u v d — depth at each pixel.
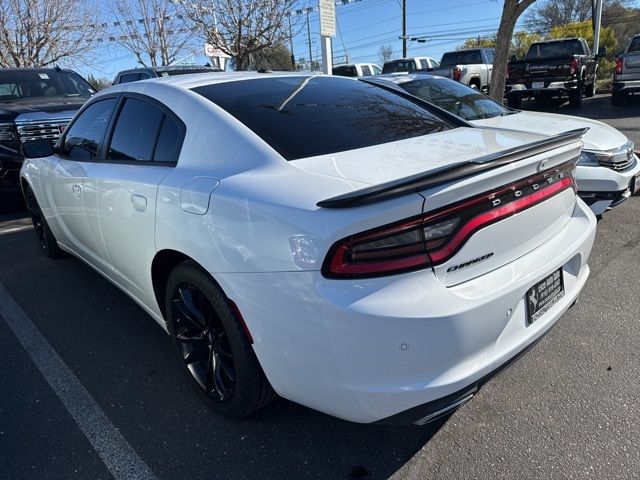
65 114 7.06
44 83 8.41
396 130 2.49
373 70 19.31
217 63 14.44
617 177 4.44
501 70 8.92
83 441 2.33
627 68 12.39
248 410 2.23
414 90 6.30
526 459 2.09
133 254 2.73
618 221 5.04
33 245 5.35
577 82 12.54
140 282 2.81
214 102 2.47
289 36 15.21
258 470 2.12
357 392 1.73
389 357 1.68
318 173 1.94
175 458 2.20
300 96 2.69
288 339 1.82
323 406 1.87
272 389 2.17
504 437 2.22
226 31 14.45
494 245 1.90
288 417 2.42
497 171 1.82
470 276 1.84
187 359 2.54
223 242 1.98
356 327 1.65
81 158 3.39
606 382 2.55
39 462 2.21
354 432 2.30
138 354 3.05
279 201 1.81
